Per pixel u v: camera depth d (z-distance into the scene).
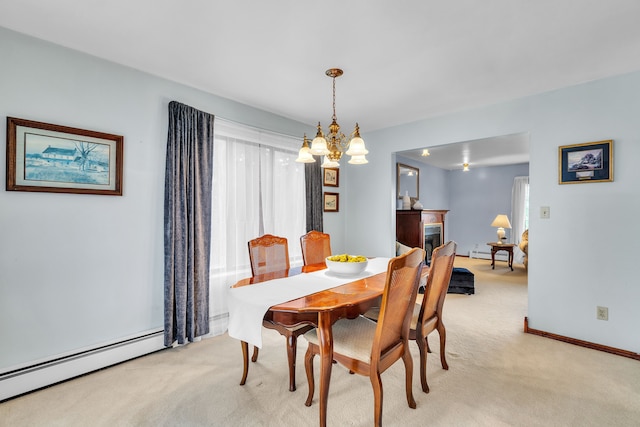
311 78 2.56
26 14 1.73
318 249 2.93
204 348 2.58
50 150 2.00
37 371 1.95
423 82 2.62
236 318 1.74
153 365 2.29
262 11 1.69
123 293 2.34
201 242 2.70
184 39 1.99
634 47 2.05
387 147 4.00
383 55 2.18
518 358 2.38
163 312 2.57
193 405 1.81
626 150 2.42
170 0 1.60
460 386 1.99
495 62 2.27
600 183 2.53
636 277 2.39
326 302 1.63
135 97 2.40
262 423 1.66
